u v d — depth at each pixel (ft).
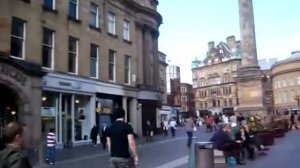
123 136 23.47
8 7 66.13
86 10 91.25
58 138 78.84
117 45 104.53
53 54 78.74
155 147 76.23
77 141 84.74
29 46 71.20
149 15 121.80
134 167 23.88
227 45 390.63
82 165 49.98
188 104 392.68
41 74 70.69
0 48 64.13
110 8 102.32
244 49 122.72
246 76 120.78
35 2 73.46
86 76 89.35
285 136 89.76
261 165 43.88
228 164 45.50
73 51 86.43
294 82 319.27
